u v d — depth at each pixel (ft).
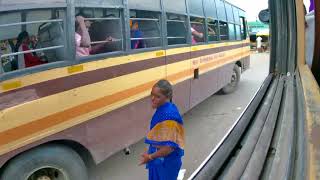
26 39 11.87
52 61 12.66
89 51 14.15
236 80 37.86
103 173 17.67
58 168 12.79
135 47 17.17
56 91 12.48
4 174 11.44
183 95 22.58
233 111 29.53
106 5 14.87
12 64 11.37
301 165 4.25
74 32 13.25
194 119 27.17
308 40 13.48
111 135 15.26
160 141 11.02
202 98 26.32
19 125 11.27
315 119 5.69
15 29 11.45
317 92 7.50
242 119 6.68
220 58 30.96
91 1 14.07
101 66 14.48
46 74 12.08
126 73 16.11
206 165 4.97
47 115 12.16
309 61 13.47
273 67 12.07
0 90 10.75
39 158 12.18
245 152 5.04
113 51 15.47
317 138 4.91
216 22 29.89
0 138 10.78
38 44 12.30
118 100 15.61
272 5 12.12
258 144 5.24
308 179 3.91
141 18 17.43
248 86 42.34
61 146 13.05
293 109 6.66
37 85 11.80
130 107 16.53
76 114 13.34
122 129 16.01
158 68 19.01
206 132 23.91
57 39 12.76
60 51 12.83
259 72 57.06
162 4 19.56
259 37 102.27
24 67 11.71
